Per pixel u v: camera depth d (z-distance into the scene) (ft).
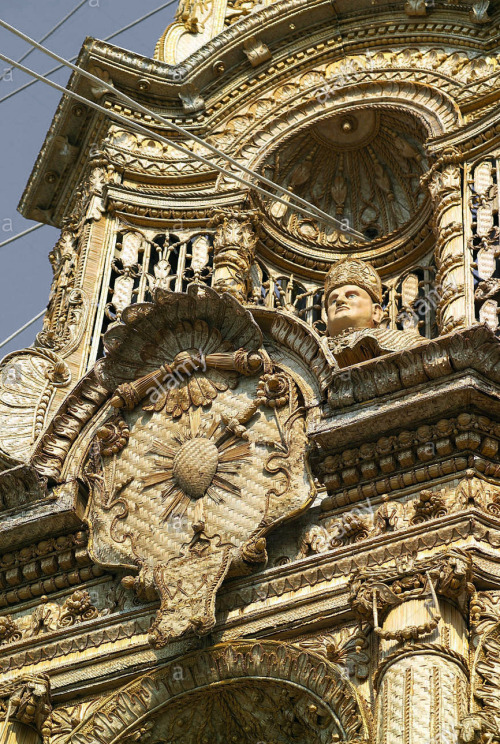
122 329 49.08
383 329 48.39
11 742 43.45
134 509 46.50
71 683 44.70
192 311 48.73
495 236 52.16
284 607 43.21
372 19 59.93
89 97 61.46
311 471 45.06
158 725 43.65
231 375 48.03
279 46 60.75
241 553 44.04
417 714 38.70
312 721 41.73
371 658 41.27
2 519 47.98
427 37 58.90
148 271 56.80
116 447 47.88
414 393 44.50
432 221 54.24
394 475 44.34
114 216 57.98
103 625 45.37
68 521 47.16
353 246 57.47
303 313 56.49
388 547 42.65
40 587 47.34
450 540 42.09
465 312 50.08
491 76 56.39
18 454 49.90
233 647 42.88
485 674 39.47
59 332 55.06
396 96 57.57
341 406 45.32
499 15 57.98
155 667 43.91
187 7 65.21
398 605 40.83
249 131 59.16
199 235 57.47
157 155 59.57
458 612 40.73
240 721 43.19
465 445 43.62
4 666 45.91
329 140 58.59
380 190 58.23
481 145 54.49
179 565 44.50
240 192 57.36
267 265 57.52
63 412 49.03
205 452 46.39
